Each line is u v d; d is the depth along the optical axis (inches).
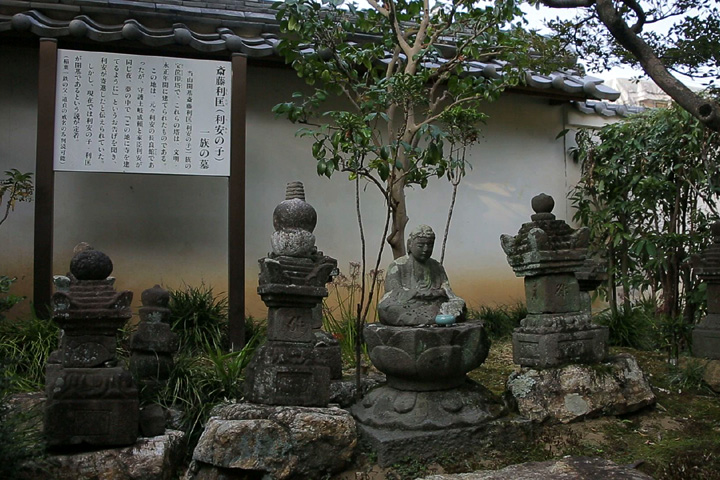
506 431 198.7
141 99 283.6
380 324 209.2
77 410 171.5
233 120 289.4
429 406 195.8
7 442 156.1
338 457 180.4
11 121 309.3
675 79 177.5
